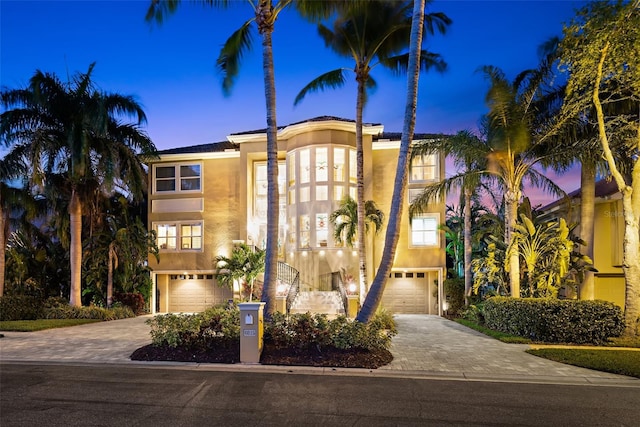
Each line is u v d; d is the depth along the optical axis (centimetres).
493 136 1475
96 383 784
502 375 852
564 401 692
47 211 2156
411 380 817
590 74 1212
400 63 1712
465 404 671
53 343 1221
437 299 2239
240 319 933
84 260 2133
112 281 2183
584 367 912
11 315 1759
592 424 591
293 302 1942
